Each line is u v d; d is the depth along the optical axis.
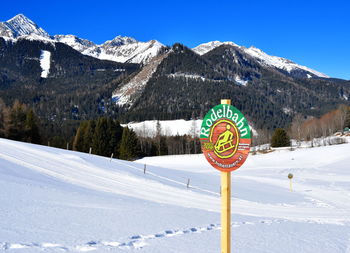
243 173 49.75
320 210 17.42
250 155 72.00
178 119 179.88
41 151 29.14
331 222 11.86
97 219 8.26
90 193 15.05
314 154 64.81
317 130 110.06
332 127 107.62
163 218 9.27
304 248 6.56
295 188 31.95
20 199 10.46
